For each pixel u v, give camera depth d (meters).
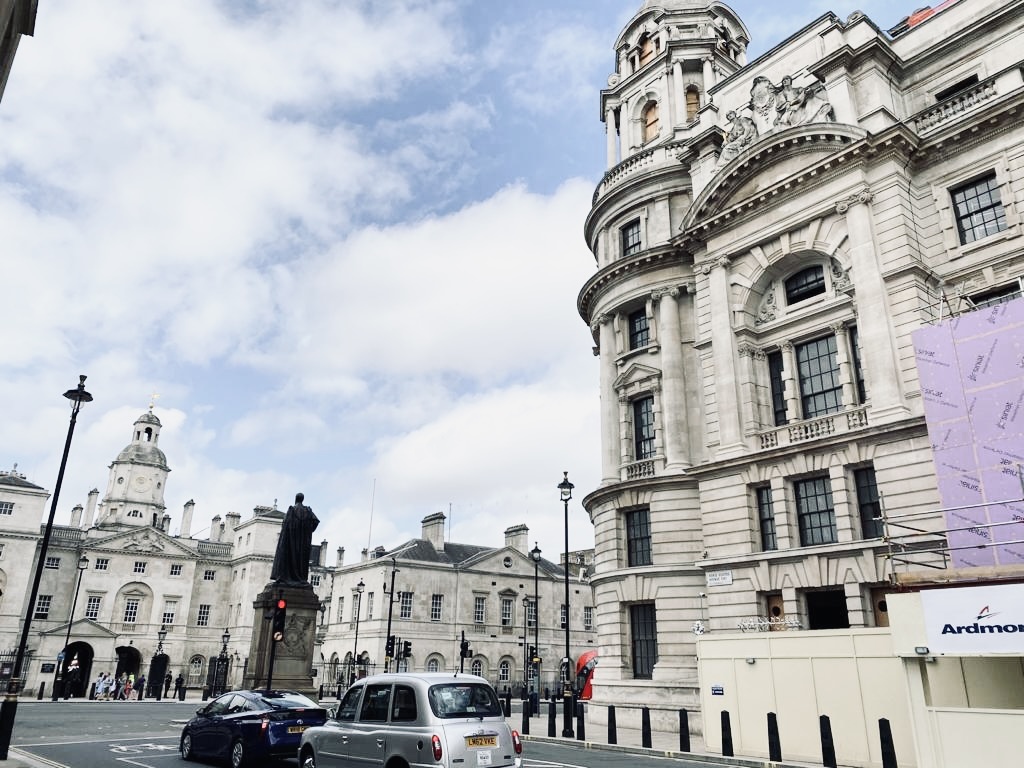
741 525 26.88
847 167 26.72
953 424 21.00
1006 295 23.97
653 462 32.16
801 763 17.61
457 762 11.02
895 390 23.72
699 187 33.59
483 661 69.94
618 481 33.53
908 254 24.75
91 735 23.50
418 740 11.29
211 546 85.31
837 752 18.08
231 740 16.41
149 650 75.06
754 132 30.92
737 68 41.97
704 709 21.16
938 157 26.23
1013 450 19.61
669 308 33.56
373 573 70.06
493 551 74.12
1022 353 19.88
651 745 21.47
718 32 42.22
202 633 79.81
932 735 15.05
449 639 68.62
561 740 23.92
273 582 28.08
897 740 17.14
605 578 32.34
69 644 69.31
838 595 24.91
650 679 29.69
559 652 75.25
